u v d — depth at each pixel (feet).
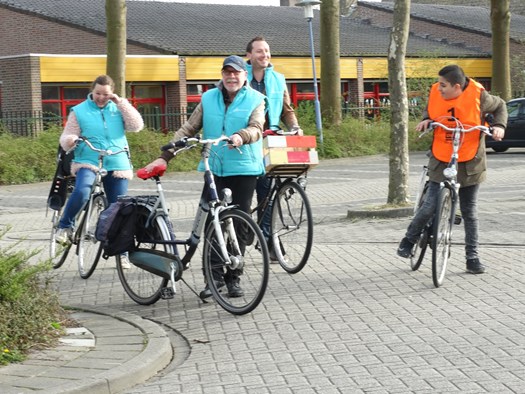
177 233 39.29
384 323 23.25
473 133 27.86
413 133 104.22
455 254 32.27
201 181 75.05
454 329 22.36
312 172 80.79
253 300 24.61
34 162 80.12
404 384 18.31
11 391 17.95
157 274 25.85
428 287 27.12
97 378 18.67
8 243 40.11
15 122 91.20
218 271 25.46
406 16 43.45
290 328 23.27
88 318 24.31
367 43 147.23
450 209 27.48
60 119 92.12
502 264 30.14
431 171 27.96
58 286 29.78
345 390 18.13
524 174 69.62
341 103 110.93
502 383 18.10
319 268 30.73
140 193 66.28
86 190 30.76
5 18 138.10
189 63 122.93
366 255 32.81
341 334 22.41
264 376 19.40
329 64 100.53
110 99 31.50
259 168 27.02
